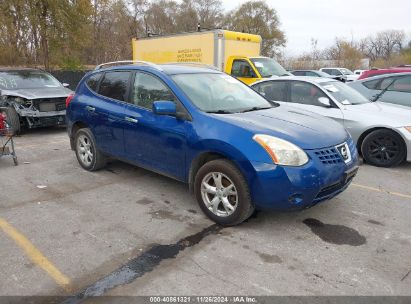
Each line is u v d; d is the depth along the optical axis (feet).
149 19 152.15
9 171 19.84
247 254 11.60
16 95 29.12
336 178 12.75
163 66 16.94
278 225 13.52
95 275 10.48
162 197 16.16
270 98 24.72
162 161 15.39
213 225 13.53
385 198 16.28
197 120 13.89
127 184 17.78
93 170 19.63
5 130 20.20
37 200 15.80
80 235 12.73
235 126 12.96
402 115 21.30
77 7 58.80
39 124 29.66
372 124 21.03
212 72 17.42
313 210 14.82
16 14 58.29
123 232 12.96
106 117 17.62
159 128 15.01
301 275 10.52
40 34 59.62
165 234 12.85
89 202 15.61
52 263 11.04
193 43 44.45
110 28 102.89
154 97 15.70
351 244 12.25
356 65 157.17
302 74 64.80
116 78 17.88
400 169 20.79
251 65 40.57
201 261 11.19
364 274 10.59
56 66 63.26
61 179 18.54
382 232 13.09
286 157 11.97
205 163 14.12
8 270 10.68
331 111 22.31
